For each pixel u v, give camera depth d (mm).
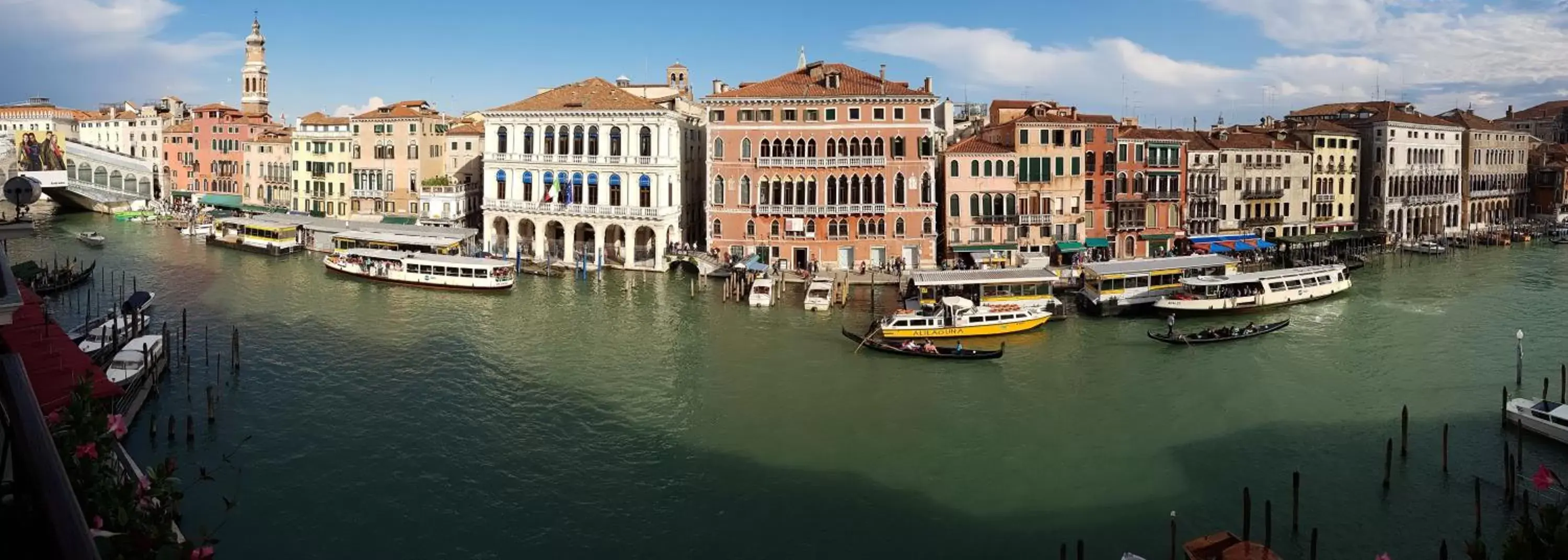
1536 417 34844
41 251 84062
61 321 54875
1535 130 143000
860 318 57375
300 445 34250
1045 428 36906
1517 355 48000
